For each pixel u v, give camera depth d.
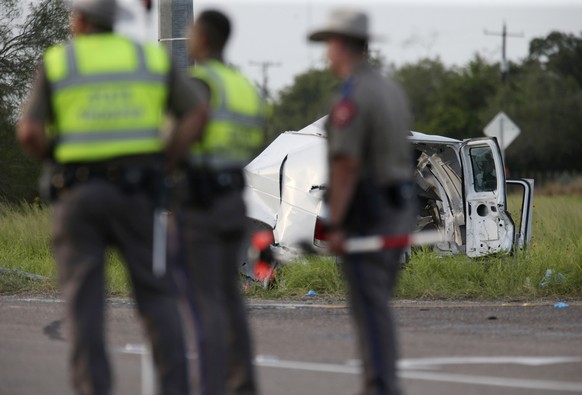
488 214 46.00
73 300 16.55
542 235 53.41
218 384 17.78
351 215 17.14
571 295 39.94
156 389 17.92
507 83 197.88
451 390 20.88
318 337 28.03
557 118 195.75
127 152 16.48
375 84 17.09
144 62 16.77
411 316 33.19
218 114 18.12
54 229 16.78
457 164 46.69
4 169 68.38
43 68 16.64
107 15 16.86
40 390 20.62
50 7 70.06
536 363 24.02
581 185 149.00
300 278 40.06
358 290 17.12
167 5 45.09
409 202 17.47
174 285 17.12
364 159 17.14
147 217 16.62
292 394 20.62
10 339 26.86
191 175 17.91
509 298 39.38
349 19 17.28
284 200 40.81
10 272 41.94
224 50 19.14
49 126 17.23
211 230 17.95
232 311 18.58
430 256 41.91
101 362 16.59
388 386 17.02
